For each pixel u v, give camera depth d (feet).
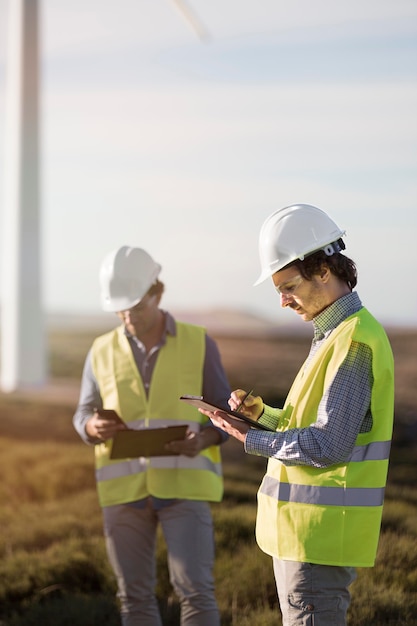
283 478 10.39
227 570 19.72
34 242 48.24
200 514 14.35
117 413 14.47
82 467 30.73
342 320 10.36
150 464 14.43
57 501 27.81
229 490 26.91
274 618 17.42
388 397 10.02
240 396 11.12
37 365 49.14
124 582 14.46
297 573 10.12
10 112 47.55
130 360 14.80
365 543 9.95
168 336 14.80
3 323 49.42
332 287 10.42
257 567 19.66
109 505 14.56
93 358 15.19
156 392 14.61
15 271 48.32
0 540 23.13
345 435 9.77
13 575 20.29
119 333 15.21
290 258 10.34
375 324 10.22
